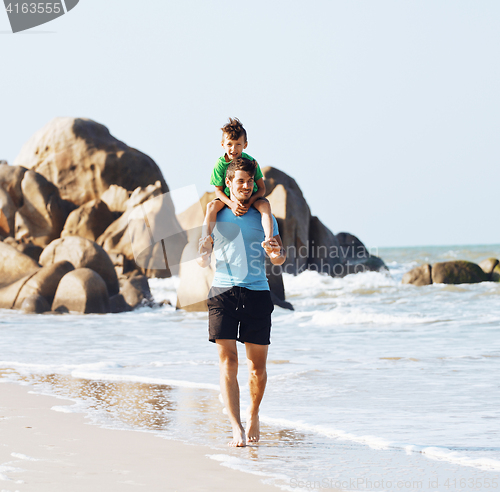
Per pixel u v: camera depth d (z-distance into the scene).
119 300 25.22
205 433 6.53
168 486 4.78
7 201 40.53
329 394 8.53
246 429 6.32
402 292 30.38
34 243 39.94
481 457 5.59
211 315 6.44
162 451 5.81
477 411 7.42
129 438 6.29
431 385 9.05
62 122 46.56
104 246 35.84
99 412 7.54
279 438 6.36
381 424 6.87
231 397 6.21
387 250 123.38
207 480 4.94
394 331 16.22
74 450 5.81
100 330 18.09
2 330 18.06
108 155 44.72
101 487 4.73
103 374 10.16
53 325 19.53
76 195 44.62
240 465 5.38
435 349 12.74
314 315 20.00
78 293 23.81
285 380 9.59
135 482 4.87
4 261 26.38
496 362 10.95
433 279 36.94
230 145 7.31
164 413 7.48
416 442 6.13
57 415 7.36
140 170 45.41
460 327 16.59
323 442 6.20
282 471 5.21
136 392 8.83
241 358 11.74
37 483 4.80
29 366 11.31
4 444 6.02
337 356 12.06
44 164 45.31
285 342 14.49
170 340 15.54
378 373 10.09
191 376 10.11
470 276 36.75
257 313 6.37
